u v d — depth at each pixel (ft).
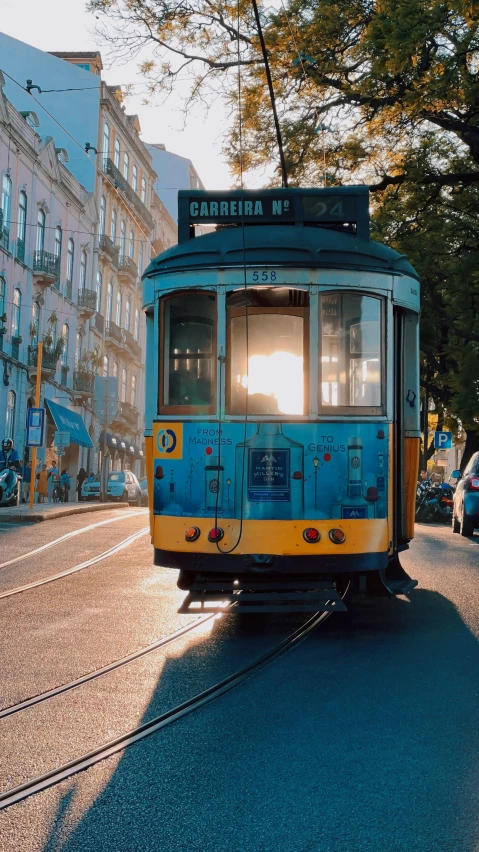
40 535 60.95
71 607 32.04
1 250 116.16
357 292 27.99
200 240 29.22
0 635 27.07
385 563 27.61
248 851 12.55
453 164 78.28
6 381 119.44
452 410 101.30
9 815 13.82
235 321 27.81
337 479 27.22
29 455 129.90
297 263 27.61
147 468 29.96
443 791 14.73
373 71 59.93
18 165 121.70
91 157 163.53
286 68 68.59
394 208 77.92
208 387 27.86
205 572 28.37
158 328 28.73
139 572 41.83
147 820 13.62
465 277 90.89
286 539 26.86
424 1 56.24
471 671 22.72
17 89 159.94
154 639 26.73
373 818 13.66
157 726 18.26
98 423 172.96
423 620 30.09
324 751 16.74
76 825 13.44
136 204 196.54
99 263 170.30
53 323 140.46
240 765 16.02
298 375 27.50
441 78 60.29
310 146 70.74
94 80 163.94
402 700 20.16
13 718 18.85
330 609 26.55
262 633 28.27
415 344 30.50
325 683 21.79
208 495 27.37
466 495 65.16
